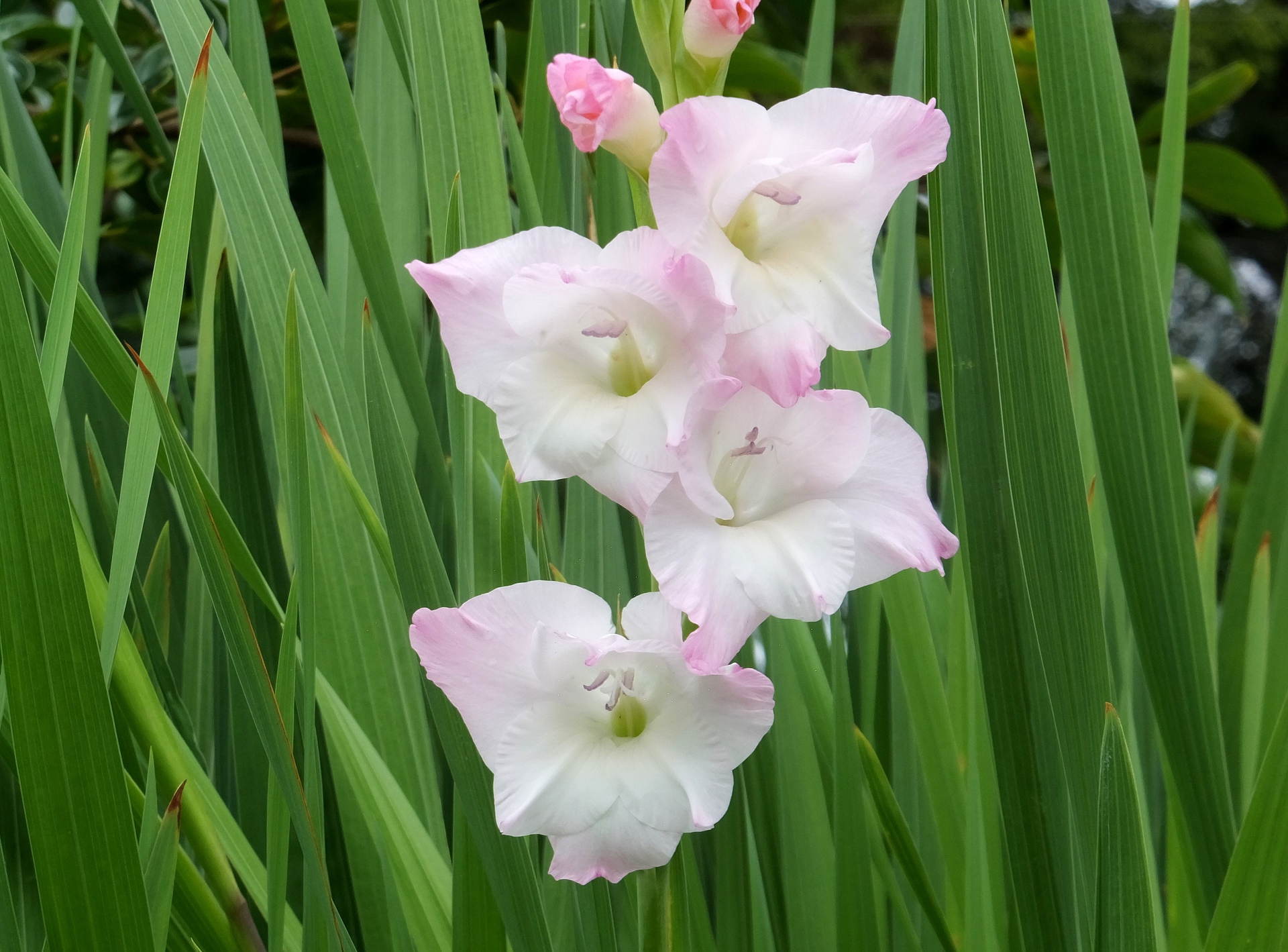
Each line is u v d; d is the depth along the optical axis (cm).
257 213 71
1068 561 68
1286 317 88
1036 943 69
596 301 62
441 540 80
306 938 65
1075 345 86
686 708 62
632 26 79
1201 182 193
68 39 134
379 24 83
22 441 58
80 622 59
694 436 61
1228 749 86
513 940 65
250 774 76
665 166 60
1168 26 431
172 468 61
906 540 63
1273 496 88
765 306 61
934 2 69
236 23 78
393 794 72
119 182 141
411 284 82
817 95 62
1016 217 67
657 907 65
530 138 78
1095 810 68
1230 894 64
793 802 81
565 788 62
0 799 69
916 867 73
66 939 60
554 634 61
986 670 69
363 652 77
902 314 84
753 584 61
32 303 79
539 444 61
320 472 75
